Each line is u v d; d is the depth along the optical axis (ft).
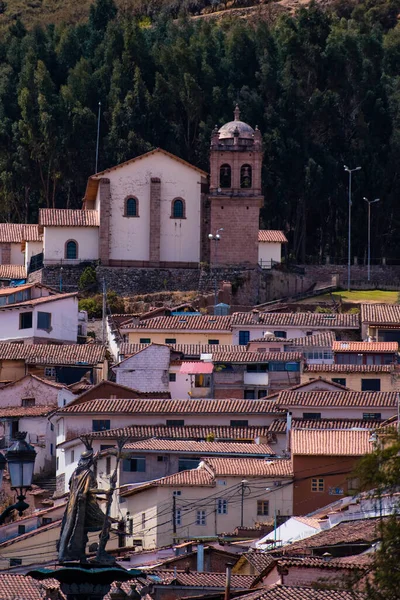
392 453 453.17
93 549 393.91
